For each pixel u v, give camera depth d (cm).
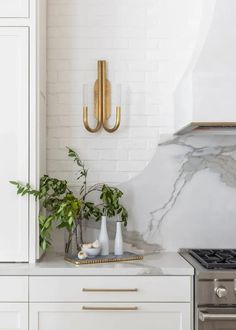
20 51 260
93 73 309
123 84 309
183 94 269
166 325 247
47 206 285
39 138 267
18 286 247
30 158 261
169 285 247
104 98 306
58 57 308
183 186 305
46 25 306
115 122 308
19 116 260
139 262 265
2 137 260
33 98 260
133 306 247
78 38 308
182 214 304
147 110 308
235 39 245
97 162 307
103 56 308
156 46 308
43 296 247
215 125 254
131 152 308
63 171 306
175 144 306
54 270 247
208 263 247
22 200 261
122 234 304
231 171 306
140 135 308
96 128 304
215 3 243
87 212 293
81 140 307
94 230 303
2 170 260
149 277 247
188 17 307
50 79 307
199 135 305
